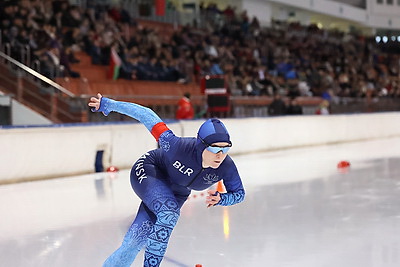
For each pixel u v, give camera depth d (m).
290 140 25.25
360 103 34.00
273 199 11.21
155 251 4.78
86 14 27.91
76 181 14.63
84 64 26.16
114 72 25.73
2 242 7.73
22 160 14.51
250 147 22.83
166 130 5.21
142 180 5.17
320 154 22.23
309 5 48.16
